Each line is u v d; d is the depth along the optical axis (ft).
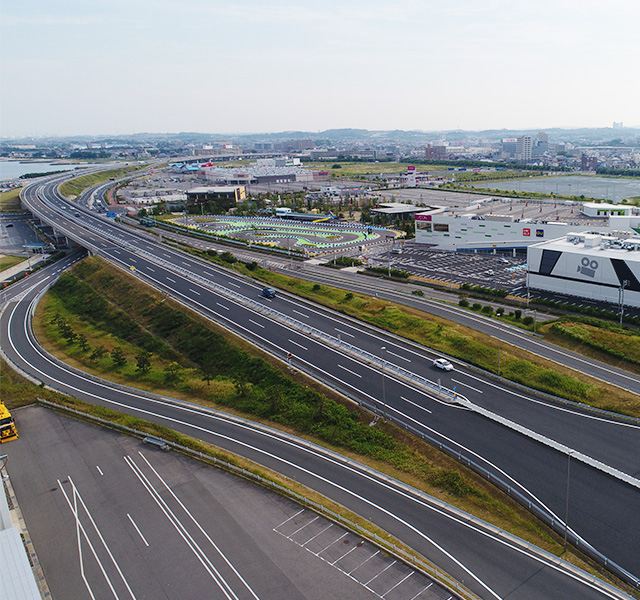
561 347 334.65
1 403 279.28
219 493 213.87
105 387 323.37
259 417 276.00
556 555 173.17
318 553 178.40
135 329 414.41
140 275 526.98
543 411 260.42
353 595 159.94
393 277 521.65
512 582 162.61
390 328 370.12
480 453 230.27
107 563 180.14
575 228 544.21
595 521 188.03
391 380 298.76
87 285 525.75
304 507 202.80
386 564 171.73
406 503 202.49
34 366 358.02
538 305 421.59
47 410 292.61
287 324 387.96
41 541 192.65
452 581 162.30
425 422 256.52
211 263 563.89
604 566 169.07
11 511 209.97
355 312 408.87
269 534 188.96
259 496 211.00
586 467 217.36
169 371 331.77
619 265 399.44
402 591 160.25
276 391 290.35
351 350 338.13
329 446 246.27
